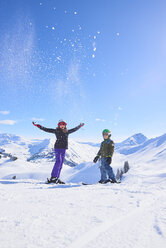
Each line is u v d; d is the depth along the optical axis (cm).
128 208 191
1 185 370
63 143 521
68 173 2347
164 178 629
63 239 109
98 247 100
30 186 379
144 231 126
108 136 550
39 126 526
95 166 2094
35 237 111
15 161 3186
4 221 141
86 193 280
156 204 218
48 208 184
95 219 150
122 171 1368
